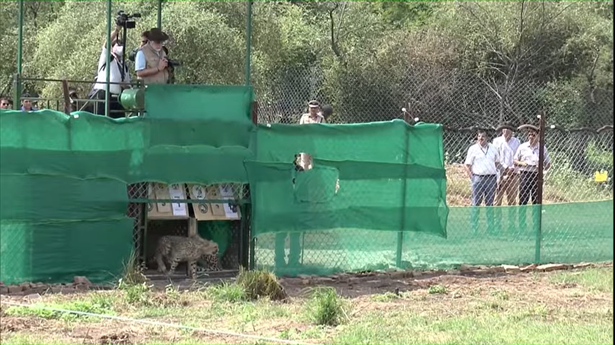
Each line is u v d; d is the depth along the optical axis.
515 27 48.06
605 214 22.23
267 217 18.83
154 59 20.14
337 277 19.00
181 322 14.45
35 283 17.06
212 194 18.89
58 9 50.56
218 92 18.56
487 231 20.94
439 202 20.19
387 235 19.95
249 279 16.56
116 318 14.30
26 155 17.03
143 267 18.48
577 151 33.75
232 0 46.22
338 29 50.22
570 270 21.11
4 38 46.41
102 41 39.06
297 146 19.16
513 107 45.62
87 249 17.55
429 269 20.34
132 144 17.97
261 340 13.16
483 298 17.36
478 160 23.89
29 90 44.09
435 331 14.15
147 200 18.28
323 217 19.31
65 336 13.12
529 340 13.54
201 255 18.61
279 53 48.22
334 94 45.62
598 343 13.41
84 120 17.47
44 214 17.16
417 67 46.09
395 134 19.78
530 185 23.56
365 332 13.88
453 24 48.75
